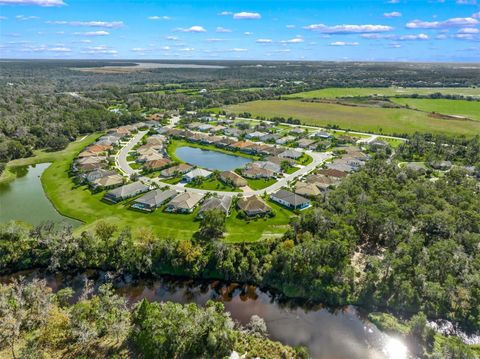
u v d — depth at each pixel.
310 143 166.75
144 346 51.88
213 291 69.31
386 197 97.12
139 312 56.12
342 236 75.75
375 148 159.00
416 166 133.50
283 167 133.38
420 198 97.06
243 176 126.00
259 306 65.38
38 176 129.00
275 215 95.62
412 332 57.56
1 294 59.94
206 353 53.19
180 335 53.06
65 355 52.19
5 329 53.38
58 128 175.38
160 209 99.31
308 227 82.88
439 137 166.50
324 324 60.94
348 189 101.69
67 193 110.94
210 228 83.38
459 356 51.81
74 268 75.12
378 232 83.44
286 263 68.75
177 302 66.25
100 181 114.69
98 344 54.25
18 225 80.56
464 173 117.81
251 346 55.50
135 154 152.25
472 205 89.88
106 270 74.31
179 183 119.19
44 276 73.00
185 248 72.94
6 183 121.81
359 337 58.16
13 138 159.75
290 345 56.44
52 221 92.81
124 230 79.38
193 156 157.00
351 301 65.19
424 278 64.38
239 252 73.62
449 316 61.16
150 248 74.56
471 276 64.00
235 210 98.19
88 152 148.50
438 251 70.56
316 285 66.00
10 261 74.44
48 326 55.00
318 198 101.38
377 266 68.12
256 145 161.62
